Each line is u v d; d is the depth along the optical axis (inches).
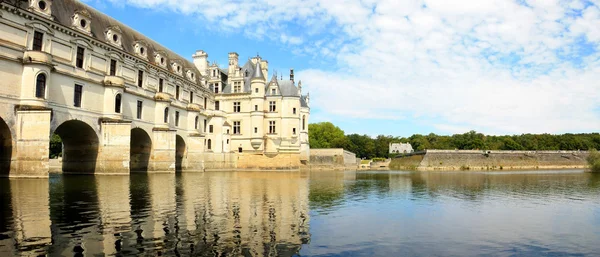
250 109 2896.2
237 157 2903.5
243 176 1817.2
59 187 1007.0
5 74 1238.9
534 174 2509.8
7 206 660.7
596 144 6181.1
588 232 555.5
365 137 6742.1
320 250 434.9
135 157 2031.3
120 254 390.0
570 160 4448.8
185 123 2384.4
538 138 6628.9
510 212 733.9
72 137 1699.1
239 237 479.5
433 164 4040.4
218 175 1889.8
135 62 1907.0
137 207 679.1
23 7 1310.3
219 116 2807.6
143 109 1957.4
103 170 1647.4
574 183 1555.1
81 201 739.4
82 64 1583.4
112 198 794.2
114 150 1654.8
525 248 465.4
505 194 1074.1
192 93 2529.5
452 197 981.8
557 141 6289.4
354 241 480.7
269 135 2942.9
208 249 418.9
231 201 789.9
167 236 471.5
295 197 903.7
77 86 1551.4
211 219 585.3
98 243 429.4
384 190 1164.5
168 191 966.4
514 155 4357.8
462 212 727.1
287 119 3006.9
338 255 417.4
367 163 5260.8
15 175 1253.7
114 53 1758.1
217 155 2770.7
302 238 487.5
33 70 1295.5
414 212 717.9
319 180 1614.2
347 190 1138.0
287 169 2950.3
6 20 1246.3
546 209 778.8
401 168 4330.7
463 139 6387.8
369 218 644.1
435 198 954.7
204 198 831.1
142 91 1958.7
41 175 1244.5
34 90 1294.3
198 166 2381.9
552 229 573.9
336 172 2736.2
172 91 2265.0
